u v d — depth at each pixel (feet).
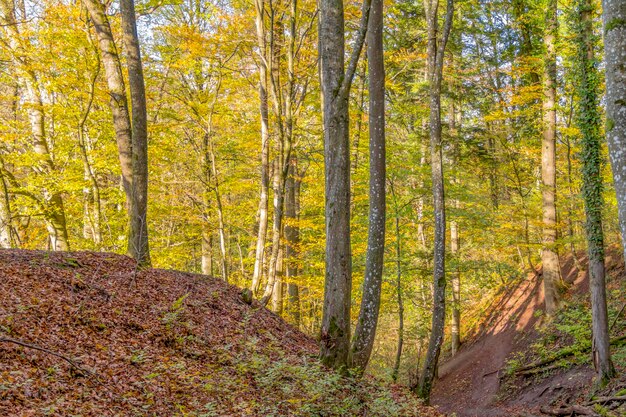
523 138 73.20
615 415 32.53
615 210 59.16
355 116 60.39
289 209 64.59
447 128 73.10
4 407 15.76
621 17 16.71
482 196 76.13
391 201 58.85
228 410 20.89
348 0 53.98
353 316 60.64
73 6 44.78
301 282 56.08
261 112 51.26
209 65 55.47
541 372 49.78
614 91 16.88
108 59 38.34
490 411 49.21
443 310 41.22
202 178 61.26
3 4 46.80
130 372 21.63
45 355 20.18
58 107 48.26
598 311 38.88
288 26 56.70
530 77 68.59
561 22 57.77
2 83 56.49
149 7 49.11
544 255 60.64
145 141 37.42
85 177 49.70
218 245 98.53
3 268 27.14
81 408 17.34
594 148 40.19
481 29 83.35
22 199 51.06
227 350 28.30
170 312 30.14
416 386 41.68
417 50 65.16
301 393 24.94
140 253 36.81
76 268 30.86
